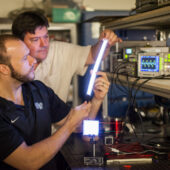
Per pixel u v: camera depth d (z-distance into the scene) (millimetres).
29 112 1480
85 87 3219
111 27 2041
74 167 1448
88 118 1829
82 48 2199
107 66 2240
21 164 1282
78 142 1839
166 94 1326
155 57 1581
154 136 1924
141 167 1441
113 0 3533
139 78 1614
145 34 2332
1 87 1391
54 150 1345
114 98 2539
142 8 1575
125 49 1875
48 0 3246
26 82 1446
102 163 1477
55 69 2117
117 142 1774
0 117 1317
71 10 3064
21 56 1354
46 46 1855
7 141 1266
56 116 1746
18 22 1770
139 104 3002
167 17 1326
